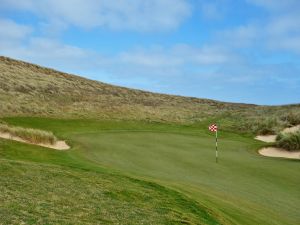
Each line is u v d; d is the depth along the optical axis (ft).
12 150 79.25
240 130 176.14
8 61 272.92
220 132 168.45
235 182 72.69
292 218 55.57
